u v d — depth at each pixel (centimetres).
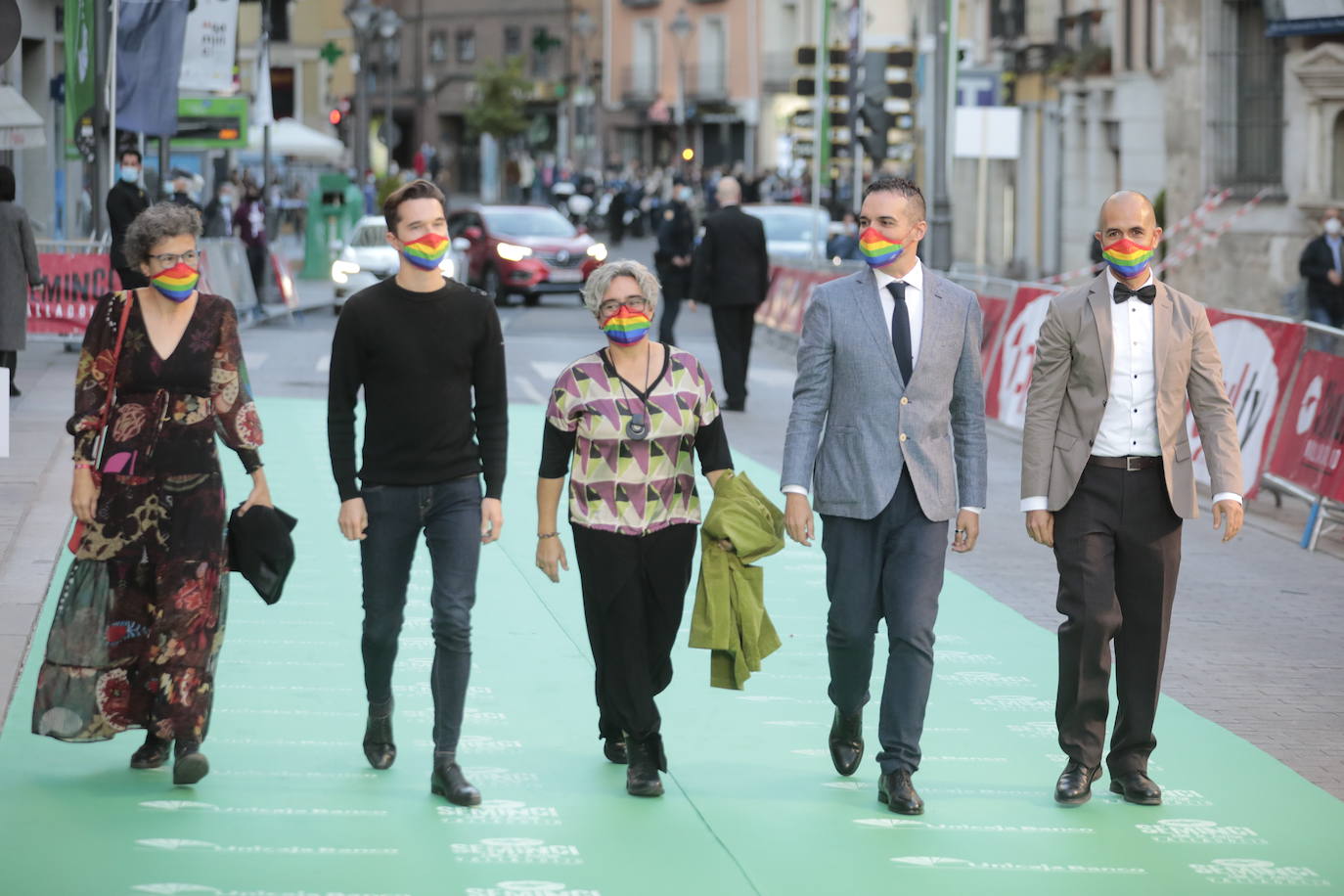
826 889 652
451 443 720
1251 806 764
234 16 3034
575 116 10181
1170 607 753
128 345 714
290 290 3469
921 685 732
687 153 7694
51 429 1695
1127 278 739
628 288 720
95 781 747
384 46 5612
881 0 7388
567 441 738
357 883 642
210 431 723
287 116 7738
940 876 668
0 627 967
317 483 1516
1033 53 4531
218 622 731
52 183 3484
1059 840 712
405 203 704
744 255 2059
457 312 716
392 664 755
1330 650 1046
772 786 769
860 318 735
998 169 4944
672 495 731
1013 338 2023
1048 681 972
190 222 712
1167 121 3200
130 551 718
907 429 729
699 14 9356
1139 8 3828
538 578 1183
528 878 653
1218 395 745
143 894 624
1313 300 2591
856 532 737
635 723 733
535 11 10431
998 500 1565
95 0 2384
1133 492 738
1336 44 2877
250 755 790
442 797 738
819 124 3369
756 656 738
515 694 909
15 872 642
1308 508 1538
